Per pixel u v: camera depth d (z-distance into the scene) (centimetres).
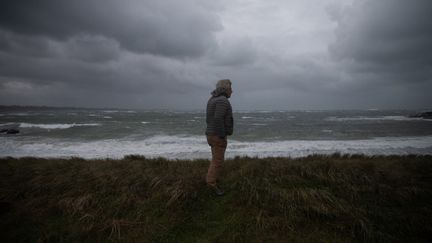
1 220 355
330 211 370
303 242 318
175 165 633
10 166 623
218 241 318
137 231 338
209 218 370
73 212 378
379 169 543
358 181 483
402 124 3194
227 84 405
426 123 3394
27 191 448
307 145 1429
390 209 389
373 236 323
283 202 402
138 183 474
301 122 3784
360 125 3061
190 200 410
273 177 512
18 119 4288
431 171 548
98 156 1128
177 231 338
